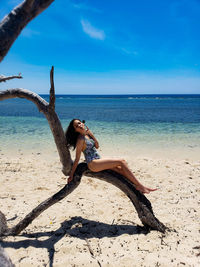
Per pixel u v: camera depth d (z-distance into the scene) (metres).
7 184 6.12
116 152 10.20
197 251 3.18
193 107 50.59
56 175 7.00
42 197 5.34
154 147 11.19
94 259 2.99
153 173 7.27
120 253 3.13
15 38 1.71
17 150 10.44
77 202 5.09
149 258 2.99
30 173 7.13
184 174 7.16
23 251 3.18
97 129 17.47
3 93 3.64
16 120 23.73
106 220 4.27
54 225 4.03
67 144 3.86
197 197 5.34
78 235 3.66
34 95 3.63
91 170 3.97
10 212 4.56
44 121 22.77
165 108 47.41
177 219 4.25
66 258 3.02
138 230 3.84
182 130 16.81
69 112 36.12
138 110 41.22
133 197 3.82
